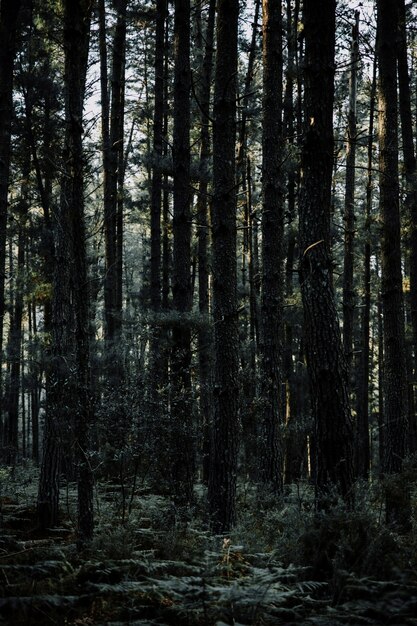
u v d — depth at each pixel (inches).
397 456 397.1
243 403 427.8
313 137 268.8
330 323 261.7
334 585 185.0
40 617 172.7
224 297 330.3
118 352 404.5
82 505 255.9
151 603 187.8
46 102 587.5
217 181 335.6
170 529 289.4
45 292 567.8
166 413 335.3
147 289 1041.5
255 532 275.1
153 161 492.1
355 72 675.4
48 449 367.2
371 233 652.7
